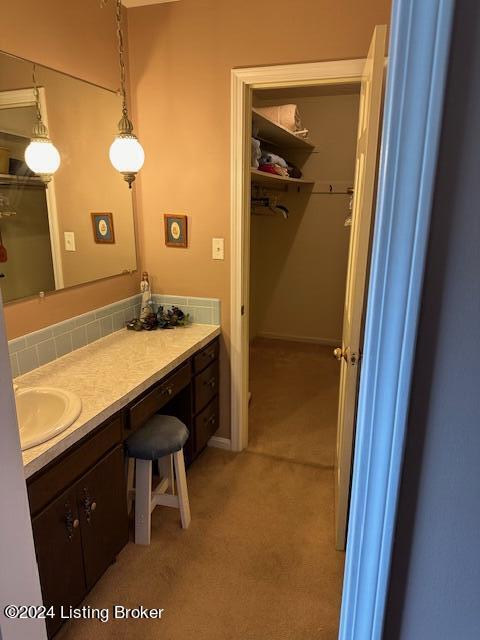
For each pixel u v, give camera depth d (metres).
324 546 2.07
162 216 2.60
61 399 1.66
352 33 2.07
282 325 5.05
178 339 2.40
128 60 2.42
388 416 0.60
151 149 2.52
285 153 4.52
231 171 2.41
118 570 1.92
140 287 2.72
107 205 2.37
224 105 2.33
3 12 1.68
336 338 4.87
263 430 3.10
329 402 3.52
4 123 1.73
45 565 1.42
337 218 4.57
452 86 0.50
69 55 2.02
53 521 1.44
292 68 2.18
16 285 1.84
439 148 0.52
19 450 0.96
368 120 1.62
